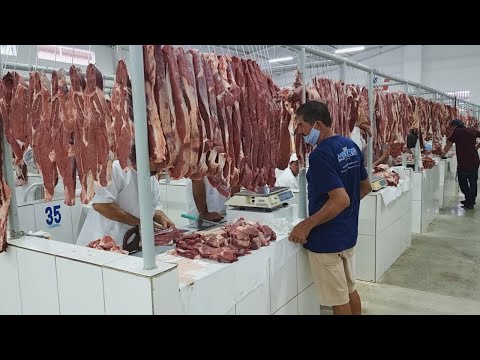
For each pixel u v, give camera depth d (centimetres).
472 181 673
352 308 260
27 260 179
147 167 138
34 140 187
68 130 174
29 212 335
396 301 325
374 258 365
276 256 213
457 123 675
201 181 294
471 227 554
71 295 162
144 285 136
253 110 197
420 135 535
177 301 145
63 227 364
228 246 192
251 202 247
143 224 139
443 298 330
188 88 163
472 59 1112
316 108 224
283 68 346
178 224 436
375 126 391
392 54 1202
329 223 228
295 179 358
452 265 408
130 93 151
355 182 234
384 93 415
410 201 472
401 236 443
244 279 187
